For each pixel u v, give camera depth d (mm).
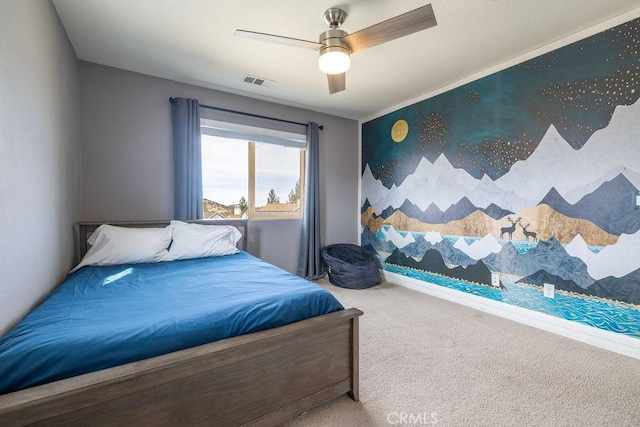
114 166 2736
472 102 2924
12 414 772
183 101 2951
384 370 1784
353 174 4395
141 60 2598
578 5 1899
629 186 1980
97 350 950
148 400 973
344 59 1912
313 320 1377
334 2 1857
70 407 842
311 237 3834
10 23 1203
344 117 4270
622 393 1574
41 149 1583
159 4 1879
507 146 2652
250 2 1857
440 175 3264
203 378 1078
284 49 2418
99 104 2666
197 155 3025
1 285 1090
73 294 1479
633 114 1961
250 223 3566
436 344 2125
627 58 1976
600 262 2109
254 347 1179
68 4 1861
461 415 1404
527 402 1499
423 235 3477
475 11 1950
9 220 1170
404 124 3680
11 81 1207
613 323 2045
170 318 1149
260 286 1607
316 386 1376
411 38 2270
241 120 3393
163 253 2396
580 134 2201
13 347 906
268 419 1234
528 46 2398
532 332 2338
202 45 2363
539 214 2441
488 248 2811
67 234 2148
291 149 3883
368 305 2980
